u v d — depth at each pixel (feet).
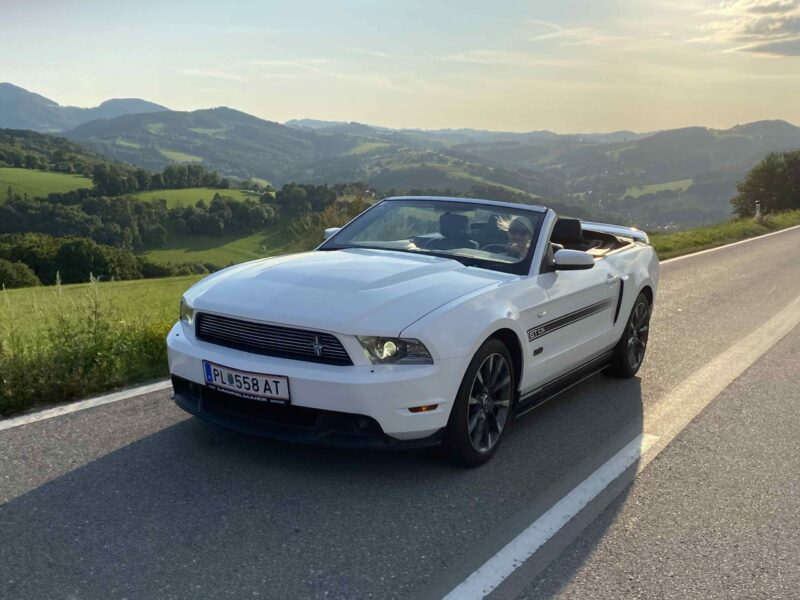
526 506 12.10
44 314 20.38
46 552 9.82
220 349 12.64
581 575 9.96
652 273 21.47
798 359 24.36
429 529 11.07
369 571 9.73
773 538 11.41
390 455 13.91
